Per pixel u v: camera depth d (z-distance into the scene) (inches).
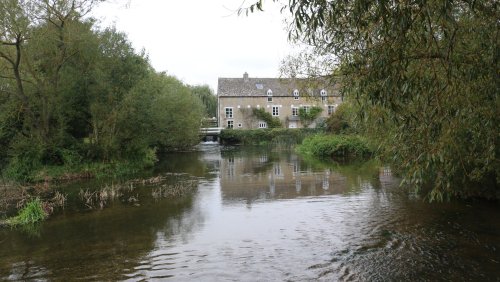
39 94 879.1
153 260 331.0
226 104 2386.8
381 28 185.8
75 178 847.7
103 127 941.8
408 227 400.8
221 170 974.4
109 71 935.7
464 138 292.8
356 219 444.5
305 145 1573.6
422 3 162.7
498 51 182.9
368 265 304.8
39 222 472.1
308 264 312.3
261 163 1125.1
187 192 659.4
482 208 461.1
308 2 172.9
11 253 356.8
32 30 808.9
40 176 813.9
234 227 429.4
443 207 474.3
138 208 538.0
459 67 193.9
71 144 928.9
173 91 1547.7
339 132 1566.2
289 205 534.9
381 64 179.8
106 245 374.9
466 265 295.3
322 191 634.2
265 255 336.8
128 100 931.3
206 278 291.3
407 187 628.7
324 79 463.8
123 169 951.0
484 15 186.9
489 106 213.8
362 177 768.9
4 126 847.1
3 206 571.5
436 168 254.7
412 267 296.5
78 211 526.3
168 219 473.1
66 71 909.8
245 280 285.3
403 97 189.3
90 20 929.5
